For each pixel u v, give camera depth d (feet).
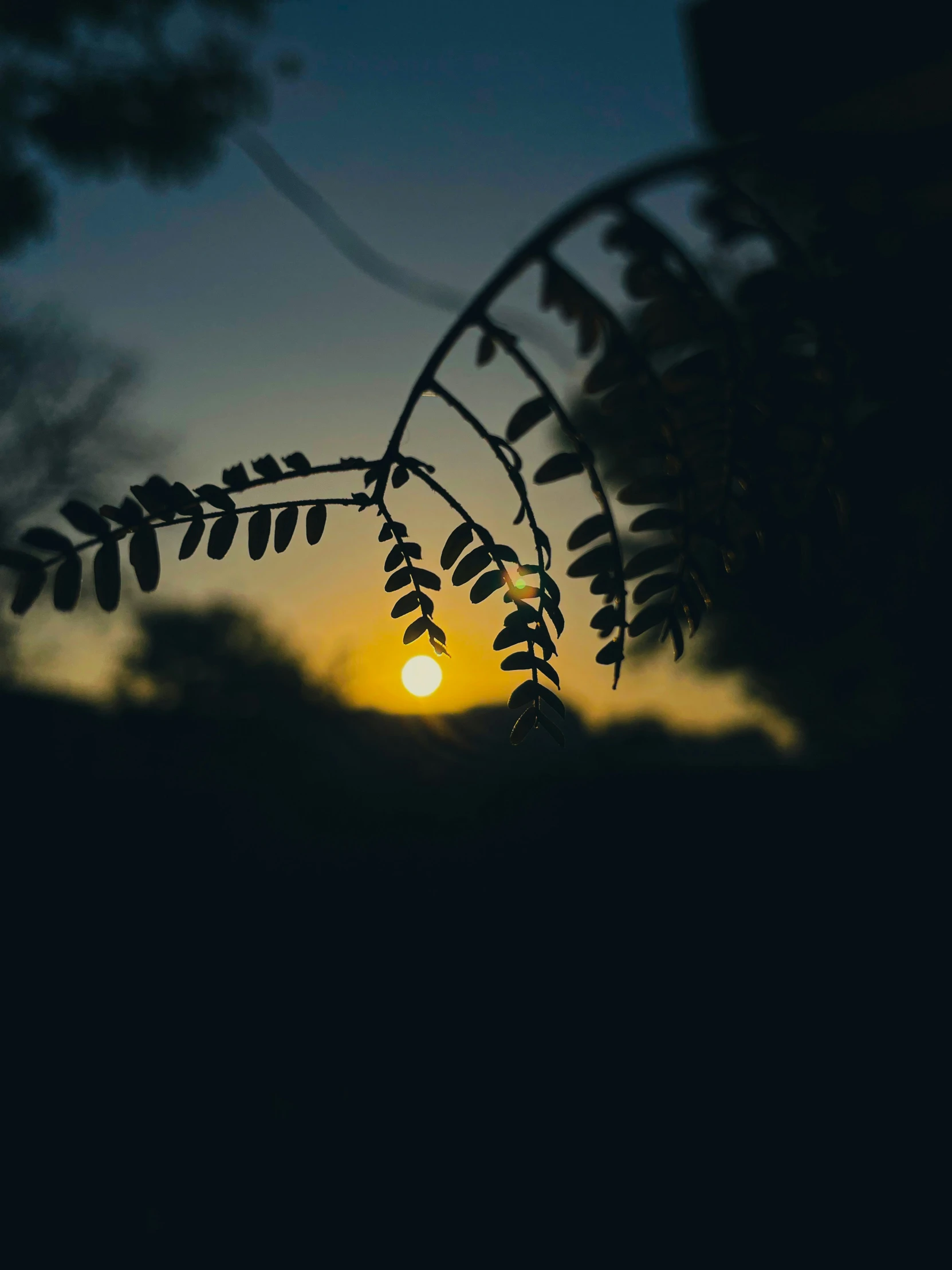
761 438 1.22
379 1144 11.46
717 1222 9.90
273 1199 10.28
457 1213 10.05
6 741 25.57
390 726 29.01
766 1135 11.53
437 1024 14.33
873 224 1.07
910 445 1.09
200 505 1.34
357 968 16.29
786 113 1.09
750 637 17.69
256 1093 12.28
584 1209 10.23
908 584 1.11
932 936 15.71
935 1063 12.40
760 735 27.37
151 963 16.10
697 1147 11.20
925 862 17.51
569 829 22.88
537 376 1.19
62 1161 10.73
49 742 26.37
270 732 28.30
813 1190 10.39
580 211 1.12
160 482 1.33
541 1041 13.87
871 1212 9.88
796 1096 12.16
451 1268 9.18
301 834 22.94
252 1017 14.28
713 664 19.94
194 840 22.08
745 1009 14.48
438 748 27.86
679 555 1.26
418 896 19.39
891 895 17.04
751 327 1.15
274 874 20.62
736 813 22.97
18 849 20.65
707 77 1.17
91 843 21.35
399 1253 9.61
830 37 1.03
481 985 15.67
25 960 15.97
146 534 1.30
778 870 19.34
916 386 1.09
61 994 14.92
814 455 1.21
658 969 15.72
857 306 1.09
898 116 1.01
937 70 0.98
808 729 24.03
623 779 26.55
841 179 1.06
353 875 20.12
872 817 19.53
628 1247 9.63
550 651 1.28
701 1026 13.96
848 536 1.16
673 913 17.83
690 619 1.26
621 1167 10.94
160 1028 13.92
